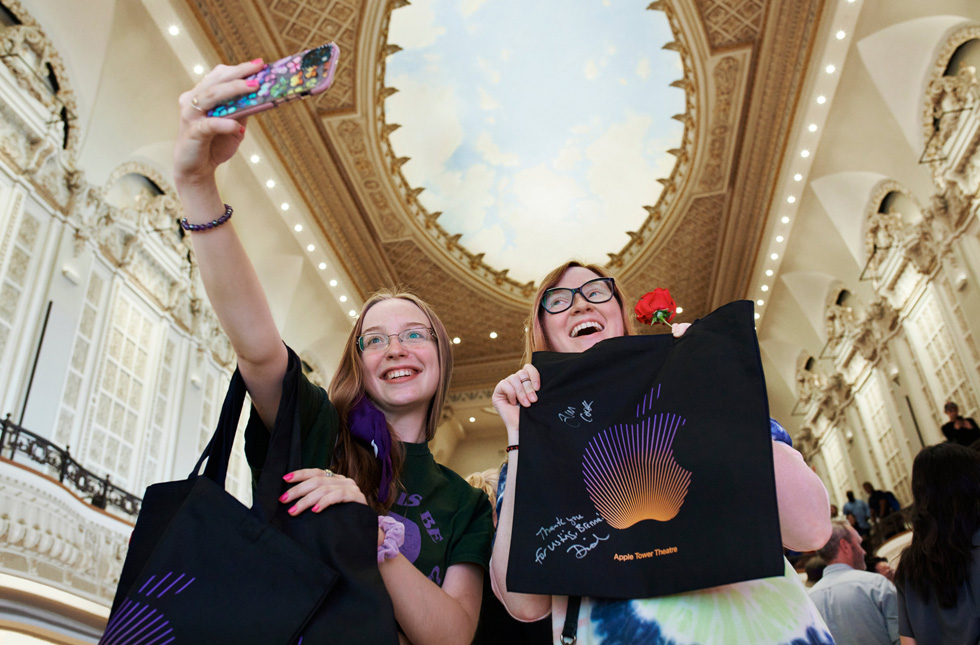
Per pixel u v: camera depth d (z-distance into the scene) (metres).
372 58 12.04
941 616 2.44
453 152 15.09
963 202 10.68
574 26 13.20
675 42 12.58
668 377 1.69
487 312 18.03
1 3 8.41
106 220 9.93
